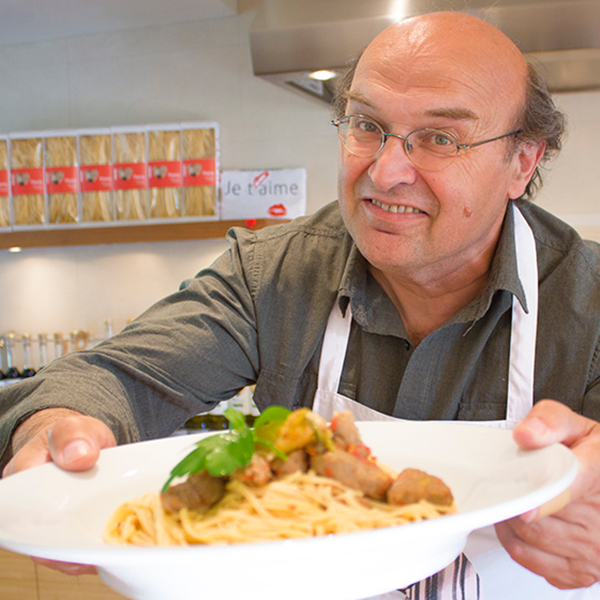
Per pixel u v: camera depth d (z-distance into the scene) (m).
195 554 0.40
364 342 1.11
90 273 3.54
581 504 0.67
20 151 3.29
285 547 0.40
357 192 0.94
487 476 0.63
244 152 3.37
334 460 0.62
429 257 0.94
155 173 3.16
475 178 0.90
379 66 0.90
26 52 3.65
